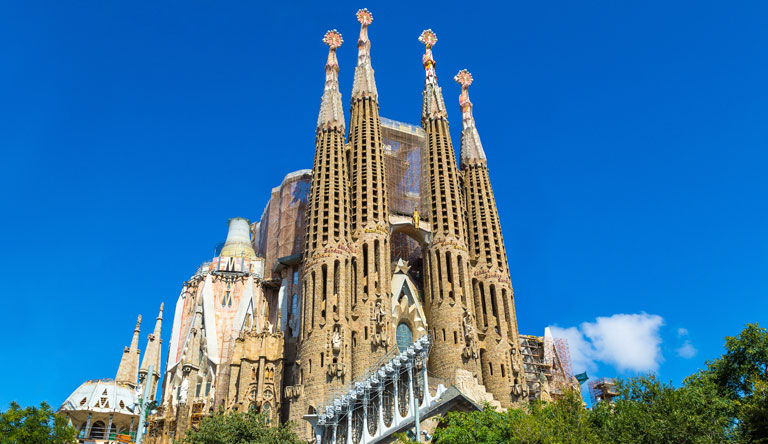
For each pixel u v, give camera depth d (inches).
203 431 2760.8
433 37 5032.0
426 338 2721.5
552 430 2087.8
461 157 4618.6
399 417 2662.4
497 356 3772.1
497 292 3978.8
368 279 3732.8
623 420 2116.1
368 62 4586.6
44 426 2546.8
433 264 3981.3
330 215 3826.3
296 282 4259.4
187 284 4645.7
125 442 3836.1
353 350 3538.4
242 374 3767.2
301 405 3344.0
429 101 4626.0
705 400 2172.7
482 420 2306.8
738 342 2476.6
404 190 4330.7
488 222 4215.1
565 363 5000.0
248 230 5108.3
